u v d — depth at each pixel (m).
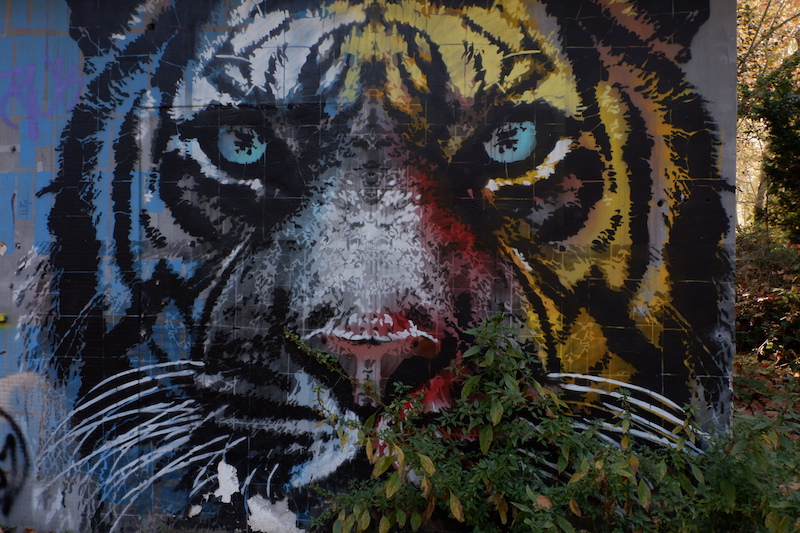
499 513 2.92
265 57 3.43
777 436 2.56
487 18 3.29
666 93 3.17
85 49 3.55
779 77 7.46
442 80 3.32
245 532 3.39
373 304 3.35
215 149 3.46
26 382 3.56
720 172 3.12
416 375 3.31
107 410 3.50
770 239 7.16
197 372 3.45
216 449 3.43
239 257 3.44
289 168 3.41
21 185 3.58
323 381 3.38
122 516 3.48
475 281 3.29
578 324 3.22
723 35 3.12
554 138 3.25
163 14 3.49
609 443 3.14
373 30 3.35
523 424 2.96
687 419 2.84
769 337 6.00
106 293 3.52
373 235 3.35
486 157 3.29
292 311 3.40
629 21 3.19
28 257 3.57
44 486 3.54
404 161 3.34
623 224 3.20
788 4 8.86
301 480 3.37
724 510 2.60
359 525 2.85
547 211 3.25
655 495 2.92
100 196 3.53
